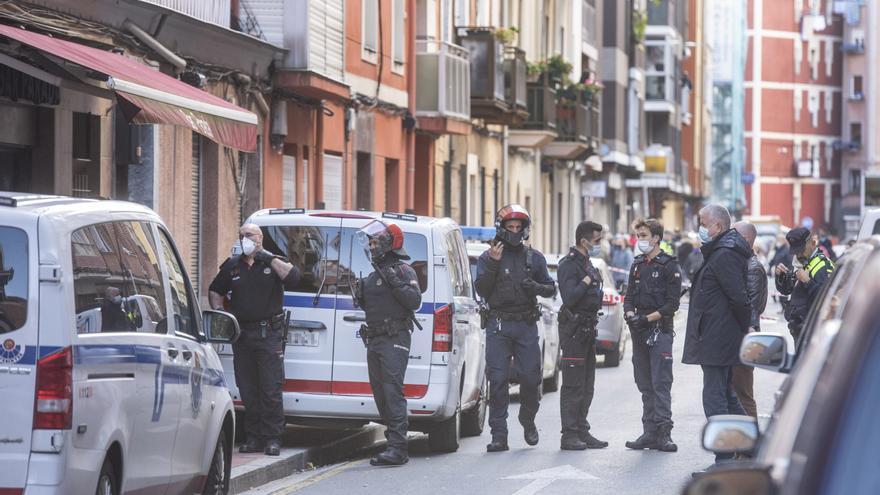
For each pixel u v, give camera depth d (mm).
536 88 106375
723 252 29594
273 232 33938
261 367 32594
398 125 76438
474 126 94125
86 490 18469
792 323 41250
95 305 19125
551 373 51344
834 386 9133
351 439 37031
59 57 28859
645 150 178375
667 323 35031
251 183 54625
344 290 33562
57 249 18312
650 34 186375
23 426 17922
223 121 35438
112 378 19281
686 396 49250
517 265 35062
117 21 41062
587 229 35344
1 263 18234
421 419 33875
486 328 35438
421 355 33594
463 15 89750
